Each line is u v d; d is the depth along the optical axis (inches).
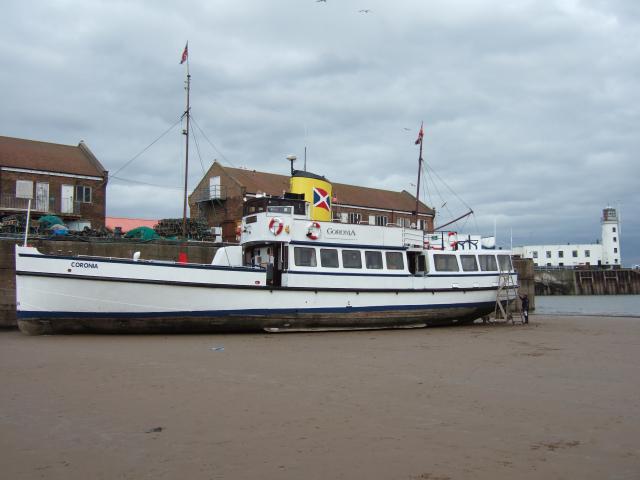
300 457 274.4
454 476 250.2
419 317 956.6
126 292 755.4
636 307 2223.2
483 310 1048.8
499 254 1079.6
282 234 840.9
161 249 1140.5
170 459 271.4
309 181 958.4
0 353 604.4
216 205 2217.0
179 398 397.1
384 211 2518.5
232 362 557.6
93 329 770.2
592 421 341.7
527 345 722.8
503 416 352.5
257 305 813.9
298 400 393.1
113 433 313.4
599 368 535.8
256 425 329.7
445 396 407.8
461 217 1249.4
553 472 255.8
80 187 1801.2
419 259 997.8
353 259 896.3
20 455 277.4
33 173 1704.0
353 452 282.0
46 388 427.5
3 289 954.7
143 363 545.3
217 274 792.3
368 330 914.1
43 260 737.6
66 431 317.1
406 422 337.7
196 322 791.1
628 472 255.8
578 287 3703.3
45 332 760.3
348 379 471.2
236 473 253.0
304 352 636.1
